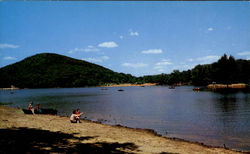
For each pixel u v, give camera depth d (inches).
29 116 1048.2
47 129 671.1
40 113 1210.6
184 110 1409.9
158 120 1048.8
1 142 460.4
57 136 565.3
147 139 627.5
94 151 434.9
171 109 1482.5
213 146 588.7
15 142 467.5
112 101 2347.4
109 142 534.3
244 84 4783.5
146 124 947.3
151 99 2513.5
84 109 1581.0
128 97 3021.7
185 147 553.3
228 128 831.1
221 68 4953.3
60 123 845.2
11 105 1996.8
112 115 1242.6
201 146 577.9
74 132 648.4
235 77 4918.8
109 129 776.3
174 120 1039.6
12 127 668.1
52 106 1845.5
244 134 735.7
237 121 968.9
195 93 3390.7
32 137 533.0
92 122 971.3
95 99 2721.5
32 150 410.0
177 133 764.0
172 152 484.1
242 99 2038.6
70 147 455.2
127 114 1278.3
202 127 861.2
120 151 449.7
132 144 532.4
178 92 3905.0
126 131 757.3
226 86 4881.9
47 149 425.4
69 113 1389.0
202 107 1536.7
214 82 5251.0
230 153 519.2
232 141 652.7
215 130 802.2
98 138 576.4
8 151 392.2
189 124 930.1
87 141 528.1
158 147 525.3
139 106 1738.4
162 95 3230.8
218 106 1557.6
